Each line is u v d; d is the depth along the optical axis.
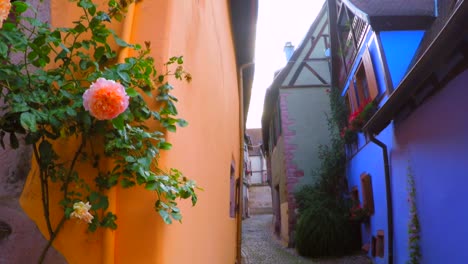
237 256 6.23
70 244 1.41
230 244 5.08
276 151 14.59
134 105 1.42
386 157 6.51
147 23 1.66
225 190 4.28
